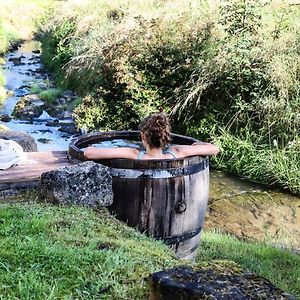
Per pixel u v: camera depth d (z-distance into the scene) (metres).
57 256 2.79
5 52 19.05
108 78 9.91
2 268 2.66
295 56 9.01
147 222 3.94
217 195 7.61
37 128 11.03
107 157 3.96
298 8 10.18
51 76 15.20
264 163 8.20
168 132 4.00
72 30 14.94
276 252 5.28
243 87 9.03
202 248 5.10
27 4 24.39
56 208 3.80
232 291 2.13
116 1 13.88
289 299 2.13
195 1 10.54
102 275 2.62
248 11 9.56
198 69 9.34
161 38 9.83
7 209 3.64
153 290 2.24
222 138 8.86
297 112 8.54
